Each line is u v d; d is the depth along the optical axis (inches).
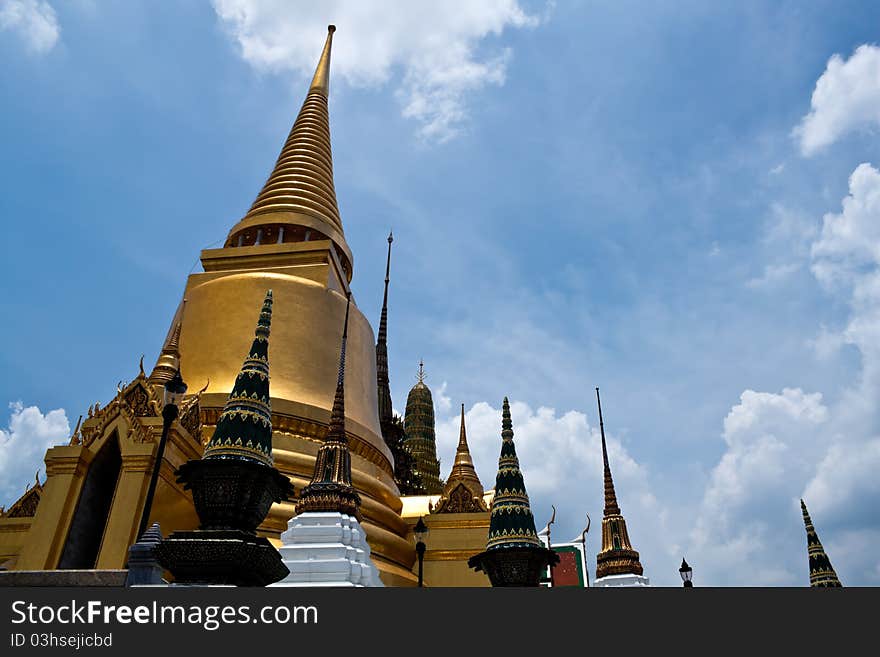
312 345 1300.4
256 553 377.7
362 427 1285.7
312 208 1678.2
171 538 378.3
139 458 788.0
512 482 603.5
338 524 710.5
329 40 2400.3
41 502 772.6
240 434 423.8
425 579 1196.5
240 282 1338.6
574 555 1508.4
